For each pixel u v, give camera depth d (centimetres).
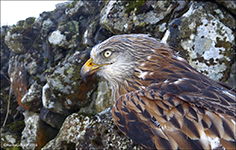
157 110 54
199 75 59
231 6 81
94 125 88
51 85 104
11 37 144
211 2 83
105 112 90
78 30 122
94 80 103
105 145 83
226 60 82
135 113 55
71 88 103
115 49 63
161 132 53
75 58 104
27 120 127
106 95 98
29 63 132
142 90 57
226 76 82
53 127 118
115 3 94
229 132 51
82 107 105
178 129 52
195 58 82
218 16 82
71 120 99
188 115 52
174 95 54
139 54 62
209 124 51
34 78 128
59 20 138
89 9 124
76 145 88
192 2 84
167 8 88
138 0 91
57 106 110
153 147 54
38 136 119
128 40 63
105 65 64
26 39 143
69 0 144
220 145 51
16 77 142
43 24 135
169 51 63
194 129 52
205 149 51
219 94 55
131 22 90
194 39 82
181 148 52
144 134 54
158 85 57
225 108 52
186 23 83
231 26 82
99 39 105
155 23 89
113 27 92
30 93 124
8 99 153
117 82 64
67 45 117
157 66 61
